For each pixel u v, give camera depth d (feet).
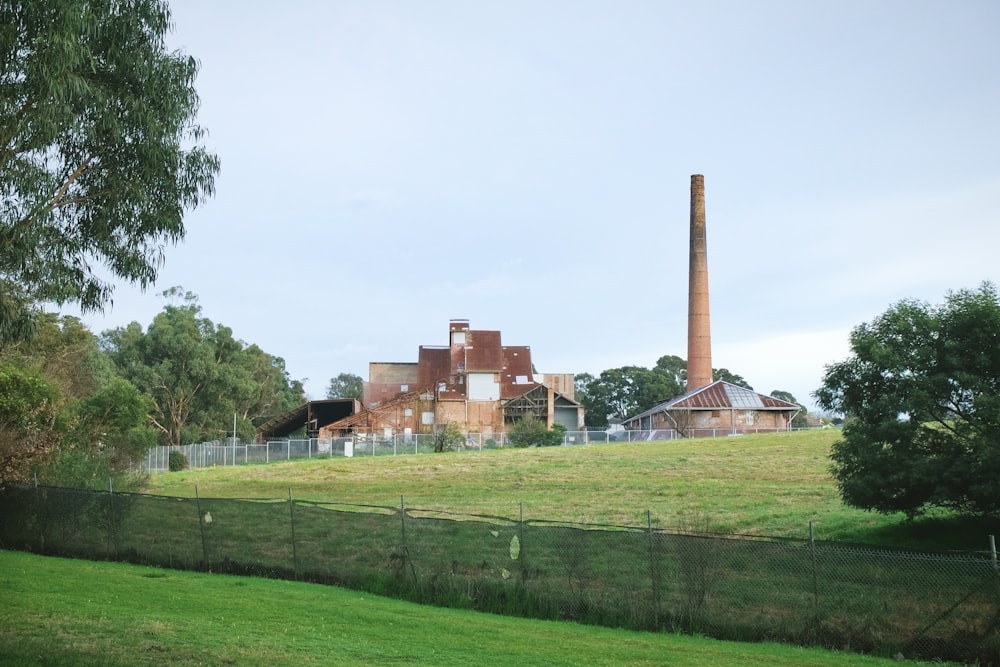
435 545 61.46
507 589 56.85
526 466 173.68
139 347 331.77
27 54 55.01
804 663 42.96
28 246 58.18
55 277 62.80
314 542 66.64
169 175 63.93
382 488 150.30
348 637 45.14
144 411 144.56
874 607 47.03
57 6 53.67
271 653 39.22
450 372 298.15
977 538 75.00
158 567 73.10
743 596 50.44
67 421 101.24
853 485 74.84
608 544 55.06
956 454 71.00
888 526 82.48
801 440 197.77
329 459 212.84
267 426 302.66
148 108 61.62
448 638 46.42
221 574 69.36
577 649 44.91
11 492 85.10
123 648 38.47
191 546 72.43
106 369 265.13
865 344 75.56
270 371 392.06
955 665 43.62
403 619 51.29
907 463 71.61
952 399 72.28
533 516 104.53
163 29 62.39
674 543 52.95
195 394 328.90
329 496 139.64
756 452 177.27
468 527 60.59
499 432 278.87
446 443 240.94
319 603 55.36
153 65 61.67
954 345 71.92
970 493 68.95
